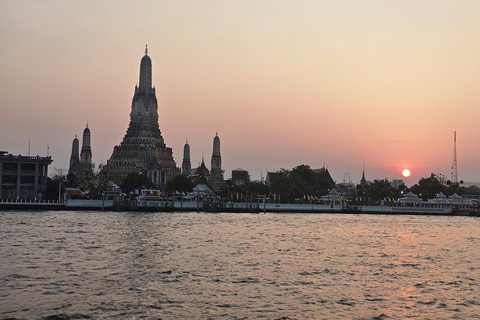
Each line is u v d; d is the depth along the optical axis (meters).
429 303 46.28
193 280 53.31
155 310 42.28
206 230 110.44
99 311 41.72
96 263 61.94
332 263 66.50
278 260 67.75
